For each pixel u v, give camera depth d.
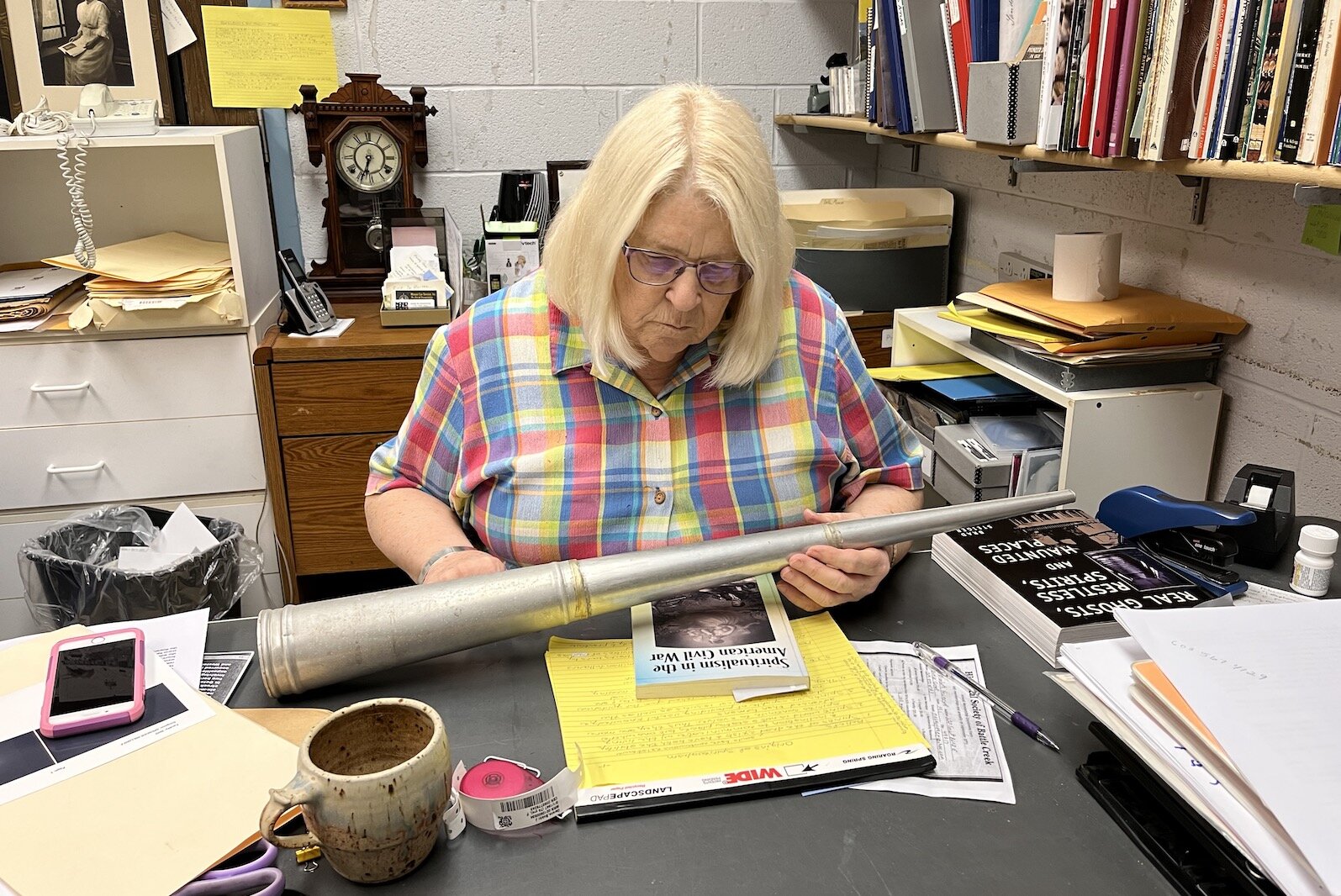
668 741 0.76
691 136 0.91
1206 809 0.61
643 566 0.88
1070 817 0.69
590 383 1.06
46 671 0.83
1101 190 1.70
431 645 0.83
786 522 1.11
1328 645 0.73
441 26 2.32
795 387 1.10
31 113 1.86
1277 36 0.97
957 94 1.60
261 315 2.06
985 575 0.98
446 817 0.67
